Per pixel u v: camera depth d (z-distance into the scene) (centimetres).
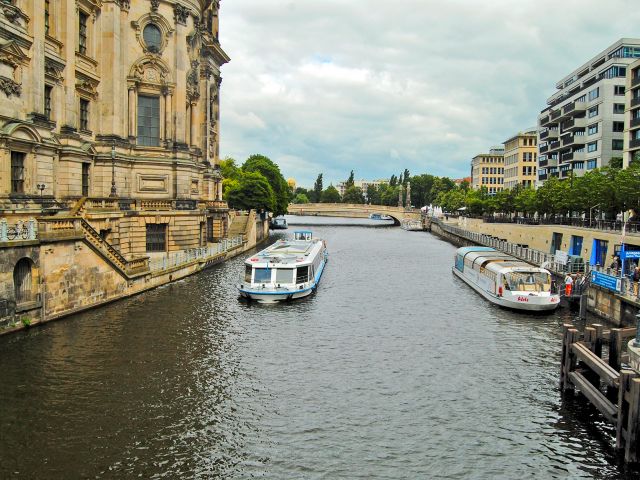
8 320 2923
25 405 2106
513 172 14675
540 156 11969
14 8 3697
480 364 2753
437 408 2214
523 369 2689
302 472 1716
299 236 7438
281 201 13900
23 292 3080
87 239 3538
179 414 2080
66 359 2614
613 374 1984
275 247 5647
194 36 6400
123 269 4003
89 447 1812
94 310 3572
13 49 3703
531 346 3070
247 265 4309
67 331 3050
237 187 10938
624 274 3791
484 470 1764
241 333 3209
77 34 4972
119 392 2259
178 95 5947
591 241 5081
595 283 3778
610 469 1783
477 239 8619
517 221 9281
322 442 1908
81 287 3516
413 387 2428
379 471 1739
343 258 7506
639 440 1775
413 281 5375
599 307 3731
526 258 5531
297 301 4212
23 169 3872
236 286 4678
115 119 5394
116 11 5366
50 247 3206
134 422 2000
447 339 3191
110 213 4912
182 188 5962
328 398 2281
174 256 5241
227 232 7706
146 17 5700
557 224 7244
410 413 2159
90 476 1644
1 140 3572
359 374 2573
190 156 6322
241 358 2747
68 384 2322
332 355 2845
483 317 3756
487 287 4378
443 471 1752
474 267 4897
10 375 2394
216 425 2002
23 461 1714
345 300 4306
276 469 1728
